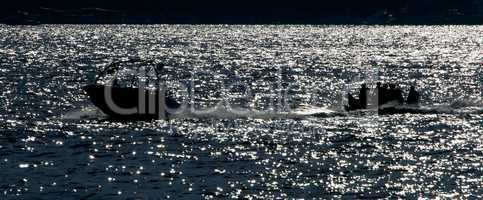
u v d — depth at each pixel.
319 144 59.16
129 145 57.78
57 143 58.34
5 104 84.50
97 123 68.25
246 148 57.12
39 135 61.97
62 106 83.38
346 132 64.81
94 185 44.84
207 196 42.47
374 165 50.97
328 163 51.69
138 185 44.91
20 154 53.94
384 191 43.78
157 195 42.62
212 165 50.69
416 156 54.41
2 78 122.62
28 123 68.75
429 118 73.06
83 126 66.69
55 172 48.19
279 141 60.19
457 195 42.97
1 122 69.38
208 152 55.38
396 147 58.16
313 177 47.19
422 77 140.12
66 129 65.00
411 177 47.25
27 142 58.72
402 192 43.47
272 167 50.16
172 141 59.56
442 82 128.50
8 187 44.12
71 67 156.50
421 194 43.09
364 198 42.25
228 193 43.12
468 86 120.75
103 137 61.06
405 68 165.62
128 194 42.78
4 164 50.41
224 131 64.62
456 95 107.56
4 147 56.44
